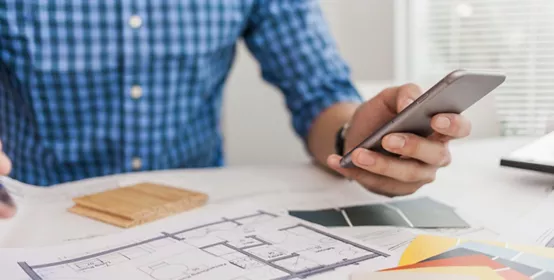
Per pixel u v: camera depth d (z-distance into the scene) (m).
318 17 0.83
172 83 0.77
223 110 1.40
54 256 0.37
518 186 0.55
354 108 0.68
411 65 1.46
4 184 0.54
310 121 0.73
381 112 0.49
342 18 1.41
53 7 0.69
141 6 0.73
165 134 0.79
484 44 1.46
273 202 0.50
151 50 0.74
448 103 0.40
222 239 0.39
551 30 1.40
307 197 0.52
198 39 0.77
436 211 0.46
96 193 0.51
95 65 0.72
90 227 0.44
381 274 0.32
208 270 0.33
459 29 1.46
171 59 0.76
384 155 0.47
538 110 1.36
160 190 0.52
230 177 0.61
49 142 0.74
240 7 0.80
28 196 0.53
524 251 0.35
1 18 0.68
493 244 0.37
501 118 1.24
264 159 1.44
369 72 1.42
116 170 0.77
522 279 0.31
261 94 1.40
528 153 0.60
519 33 1.43
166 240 0.39
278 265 0.34
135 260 0.36
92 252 0.37
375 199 0.51
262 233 0.40
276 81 0.84
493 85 0.39
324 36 0.81
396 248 0.37
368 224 0.43
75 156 0.75
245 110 1.42
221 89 0.90
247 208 0.48
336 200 0.51
